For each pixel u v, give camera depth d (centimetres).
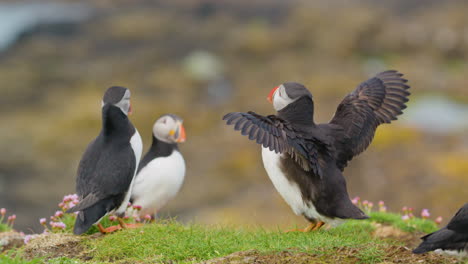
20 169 2005
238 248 633
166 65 2809
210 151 2033
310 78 2536
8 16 3250
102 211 688
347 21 2948
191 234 685
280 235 681
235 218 1567
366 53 2866
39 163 2036
